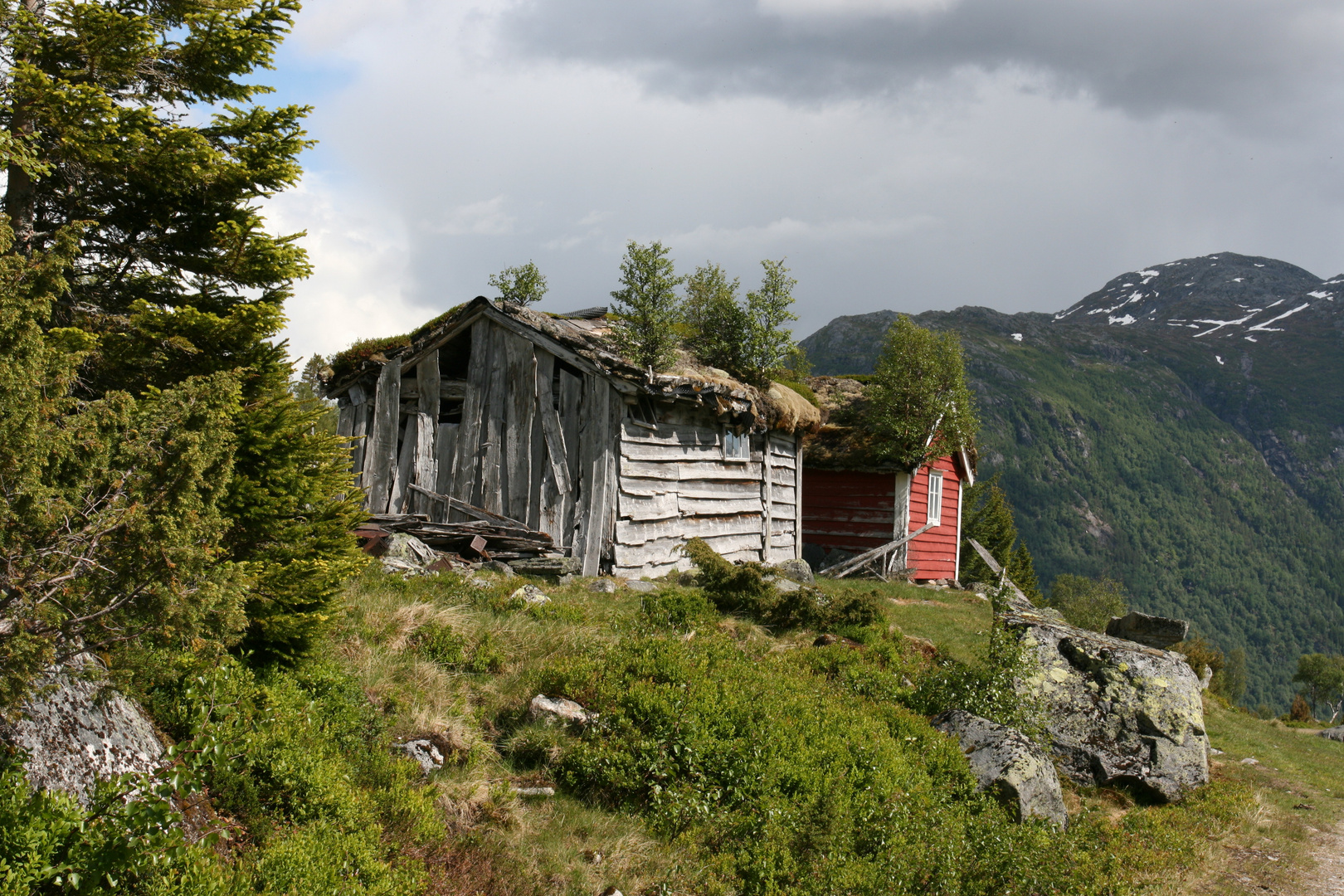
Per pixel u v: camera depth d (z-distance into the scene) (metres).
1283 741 15.67
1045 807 9.04
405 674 7.63
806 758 7.66
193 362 6.46
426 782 6.32
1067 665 11.34
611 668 8.39
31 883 3.80
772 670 9.88
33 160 5.71
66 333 5.73
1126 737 10.73
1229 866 8.64
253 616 6.28
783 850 6.58
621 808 6.91
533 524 15.17
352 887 4.78
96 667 4.71
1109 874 7.81
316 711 6.25
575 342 15.17
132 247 6.77
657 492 15.73
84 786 4.34
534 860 5.96
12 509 3.89
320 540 6.90
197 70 7.02
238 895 4.39
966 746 9.53
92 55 6.30
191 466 4.38
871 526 24.16
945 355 24.36
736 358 19.64
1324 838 9.84
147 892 4.11
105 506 4.35
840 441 24.59
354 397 17.62
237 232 6.55
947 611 17.91
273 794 5.38
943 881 6.85
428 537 14.05
